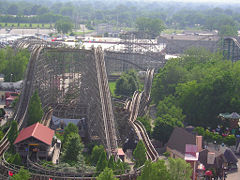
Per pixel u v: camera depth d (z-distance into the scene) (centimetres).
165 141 16912
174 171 11400
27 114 17262
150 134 17400
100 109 16750
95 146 14162
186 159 13250
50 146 14388
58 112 18788
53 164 13300
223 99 19838
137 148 13812
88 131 17512
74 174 12325
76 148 13925
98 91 17650
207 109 19725
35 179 12144
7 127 16675
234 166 15012
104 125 15662
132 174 12469
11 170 12219
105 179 10819
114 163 12781
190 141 15150
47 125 17412
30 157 13962
